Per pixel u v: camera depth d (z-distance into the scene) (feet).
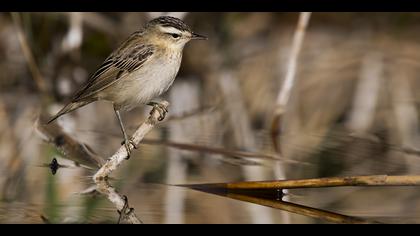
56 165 41.14
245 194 35.09
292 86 49.73
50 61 56.80
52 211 32.83
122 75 38.42
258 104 53.83
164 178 38.75
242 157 43.32
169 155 43.50
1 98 54.34
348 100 53.83
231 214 33.06
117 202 34.32
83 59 57.00
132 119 52.26
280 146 45.98
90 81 38.47
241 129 50.01
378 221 31.89
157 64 38.47
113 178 38.45
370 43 60.85
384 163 41.83
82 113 53.06
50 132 46.19
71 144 44.62
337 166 41.42
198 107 54.03
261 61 58.59
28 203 34.12
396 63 57.82
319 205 34.24
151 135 48.24
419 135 48.32
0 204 34.24
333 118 51.67
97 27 56.85
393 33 61.16
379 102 53.52
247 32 60.34
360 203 34.53
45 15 56.75
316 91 54.75
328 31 61.82
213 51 59.06
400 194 35.55
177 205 33.86
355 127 50.11
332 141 47.03
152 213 32.78
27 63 56.39
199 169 40.86
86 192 35.94
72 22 54.65
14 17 53.06
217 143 46.60
